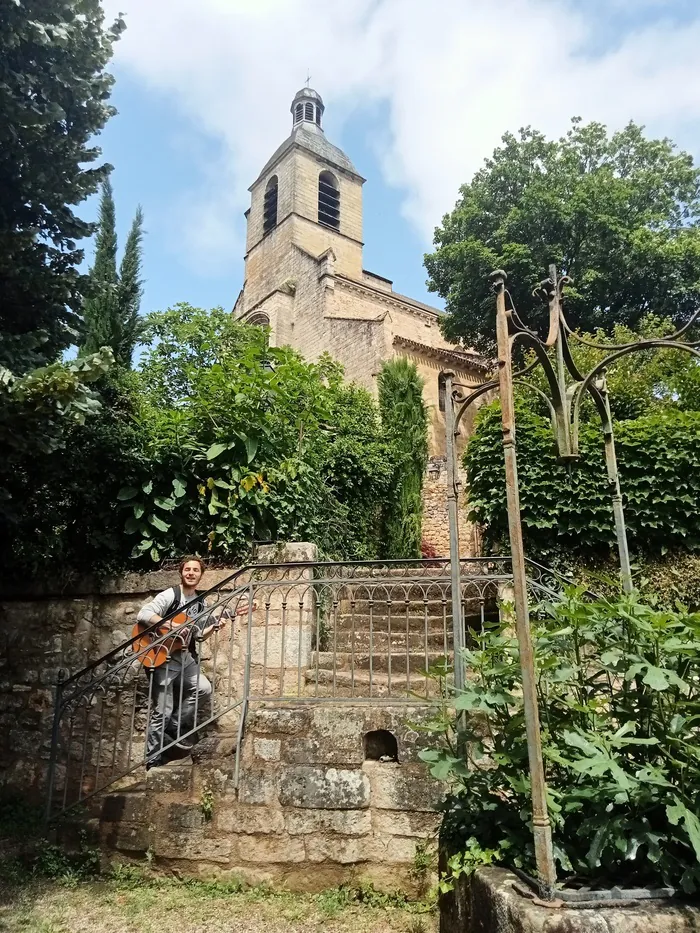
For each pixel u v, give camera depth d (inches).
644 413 398.0
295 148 1279.5
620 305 748.0
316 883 168.1
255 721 183.6
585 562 316.8
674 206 801.6
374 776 173.5
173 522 273.9
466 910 120.7
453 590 155.7
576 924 92.6
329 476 411.2
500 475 327.3
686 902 99.9
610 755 113.3
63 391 193.5
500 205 814.5
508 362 125.6
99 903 165.5
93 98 239.0
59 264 247.0
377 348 867.4
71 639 258.1
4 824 205.8
